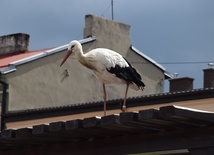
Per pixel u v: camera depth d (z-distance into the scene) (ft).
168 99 61.52
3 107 83.41
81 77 92.32
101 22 95.25
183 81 83.61
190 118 31.58
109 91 93.86
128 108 64.28
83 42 92.22
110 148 36.63
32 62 87.76
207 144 32.94
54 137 36.63
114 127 33.71
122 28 97.71
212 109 58.54
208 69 82.33
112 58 42.86
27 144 39.27
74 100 91.15
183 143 33.76
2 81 83.76
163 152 35.81
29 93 86.63
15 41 98.73
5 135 36.47
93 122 33.22
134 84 43.83
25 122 74.84
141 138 35.40
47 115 72.23
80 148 38.01
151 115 31.37
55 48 90.53
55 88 89.66
